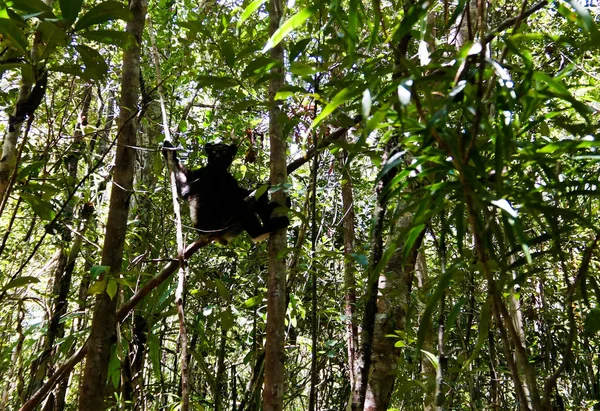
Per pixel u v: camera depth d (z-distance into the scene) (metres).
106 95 6.89
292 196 5.30
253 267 7.13
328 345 5.76
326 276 6.21
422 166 2.05
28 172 3.40
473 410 3.78
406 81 1.54
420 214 1.79
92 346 3.54
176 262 4.39
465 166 1.57
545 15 5.87
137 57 4.25
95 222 5.93
